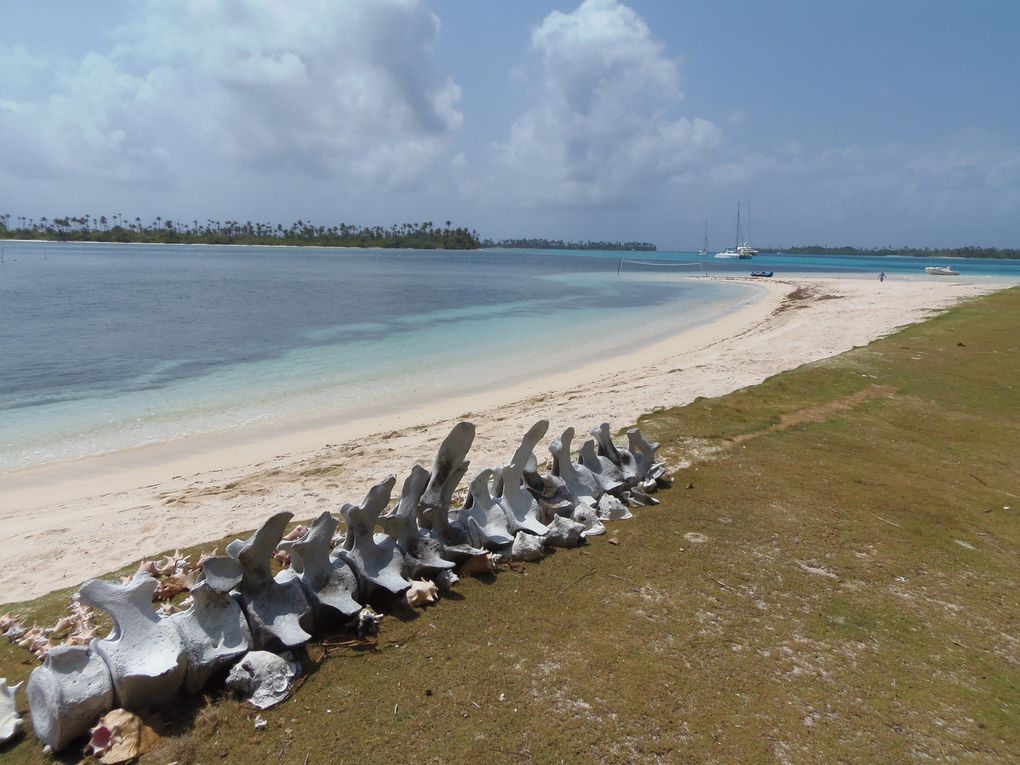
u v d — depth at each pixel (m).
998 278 59.59
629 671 4.56
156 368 19.31
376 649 4.72
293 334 26.14
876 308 29.00
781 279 61.38
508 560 6.13
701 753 3.85
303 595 4.80
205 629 4.32
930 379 14.20
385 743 3.81
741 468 8.87
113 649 3.94
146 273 60.75
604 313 35.38
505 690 4.31
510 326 29.64
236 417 14.29
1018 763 3.95
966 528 7.28
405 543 5.68
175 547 6.88
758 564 6.26
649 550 6.46
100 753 3.62
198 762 3.65
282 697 4.15
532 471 7.16
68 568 6.46
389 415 14.36
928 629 5.34
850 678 4.64
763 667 4.70
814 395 12.91
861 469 8.98
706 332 27.44
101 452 11.98
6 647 4.82
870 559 6.47
